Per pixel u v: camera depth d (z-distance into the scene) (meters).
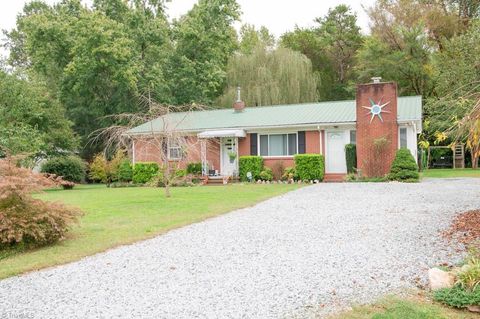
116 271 6.84
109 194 19.70
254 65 37.31
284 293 5.60
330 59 52.41
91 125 35.53
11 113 25.88
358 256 7.19
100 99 34.75
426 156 33.78
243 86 36.97
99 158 28.00
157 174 23.61
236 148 25.67
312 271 6.47
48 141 28.20
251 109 28.80
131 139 24.83
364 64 39.09
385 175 21.67
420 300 5.22
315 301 5.30
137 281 6.29
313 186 20.05
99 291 5.92
